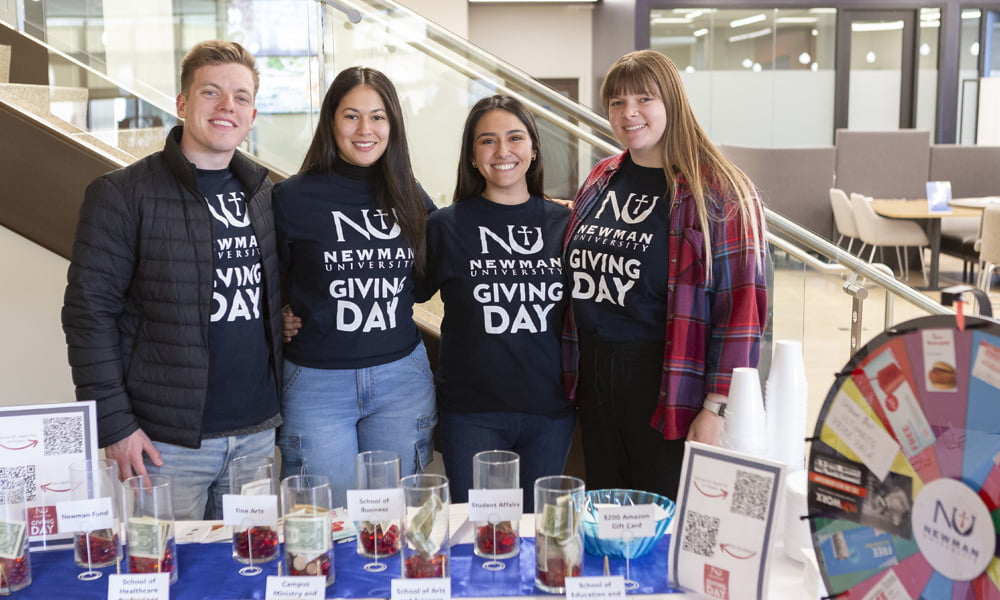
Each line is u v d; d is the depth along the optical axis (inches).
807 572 55.4
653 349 85.9
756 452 64.1
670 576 58.7
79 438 66.1
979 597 41.5
